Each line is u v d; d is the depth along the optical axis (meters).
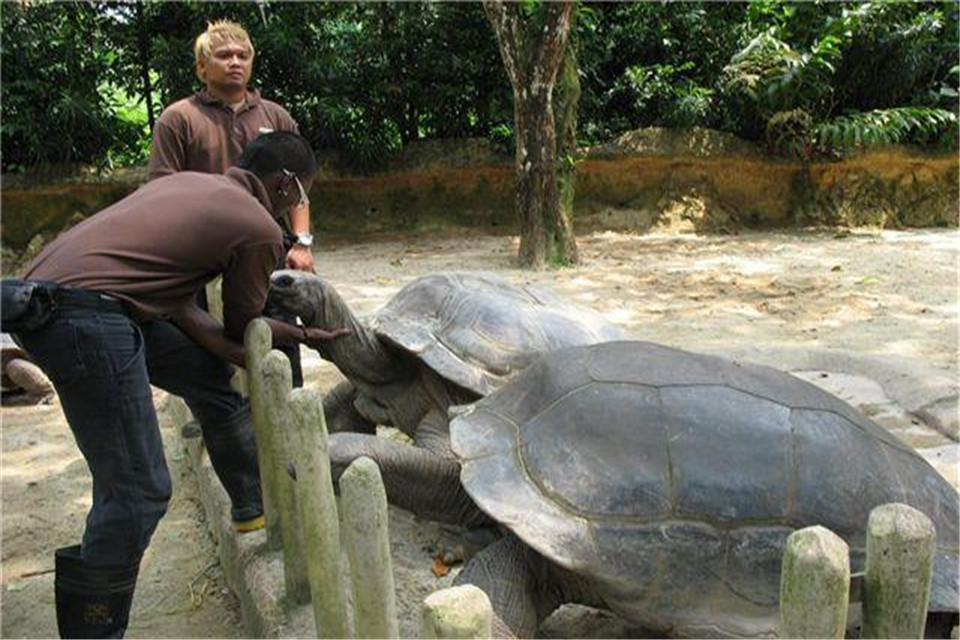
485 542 2.49
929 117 9.77
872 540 1.46
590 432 2.10
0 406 4.66
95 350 2.12
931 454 3.49
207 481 3.30
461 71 9.79
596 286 6.91
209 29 3.45
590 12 9.59
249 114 3.47
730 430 2.07
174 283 2.26
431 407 2.95
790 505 1.99
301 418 1.92
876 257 8.12
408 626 2.29
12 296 2.04
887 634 1.46
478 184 9.80
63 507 3.53
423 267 7.77
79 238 2.24
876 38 10.07
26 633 2.71
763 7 10.13
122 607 2.31
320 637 2.02
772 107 9.91
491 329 2.85
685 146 9.79
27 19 8.63
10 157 8.70
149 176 3.37
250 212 2.32
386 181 9.64
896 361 4.51
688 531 1.97
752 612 1.95
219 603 2.84
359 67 9.64
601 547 1.97
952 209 10.30
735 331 5.53
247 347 2.41
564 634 2.31
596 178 9.88
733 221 10.09
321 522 1.96
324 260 8.23
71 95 8.60
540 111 7.46
